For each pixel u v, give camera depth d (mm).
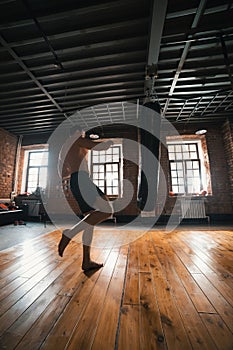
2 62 2709
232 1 1915
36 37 2279
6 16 2037
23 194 5539
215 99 3826
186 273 1438
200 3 1833
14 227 3918
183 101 3895
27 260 1758
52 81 3225
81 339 739
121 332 780
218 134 5016
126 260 1762
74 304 997
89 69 2885
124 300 1038
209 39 2318
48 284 1242
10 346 703
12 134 5605
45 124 5035
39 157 6121
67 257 1852
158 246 2324
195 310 943
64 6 1956
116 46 2527
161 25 1938
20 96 3635
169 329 798
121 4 1933
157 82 3252
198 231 3430
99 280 1304
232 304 1000
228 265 1623
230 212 4633
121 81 3195
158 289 1171
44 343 718
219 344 709
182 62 2688
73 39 2412
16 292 1130
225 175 4781
